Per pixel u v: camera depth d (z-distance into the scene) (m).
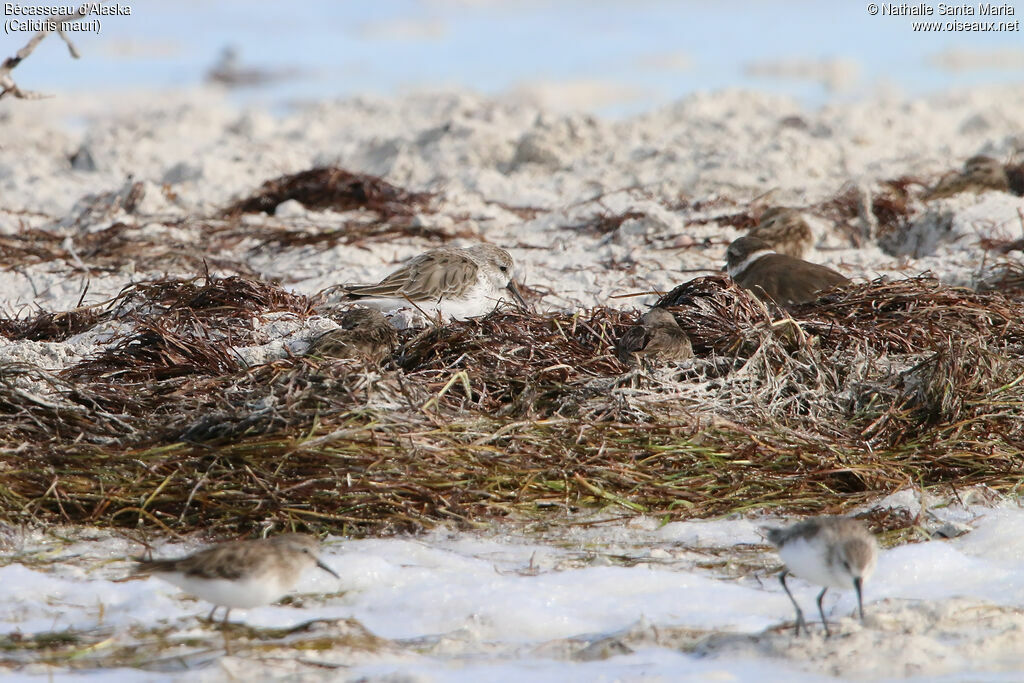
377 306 15.28
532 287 18.00
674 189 25.31
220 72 47.00
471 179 26.98
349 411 10.86
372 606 8.66
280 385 11.39
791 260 16.45
